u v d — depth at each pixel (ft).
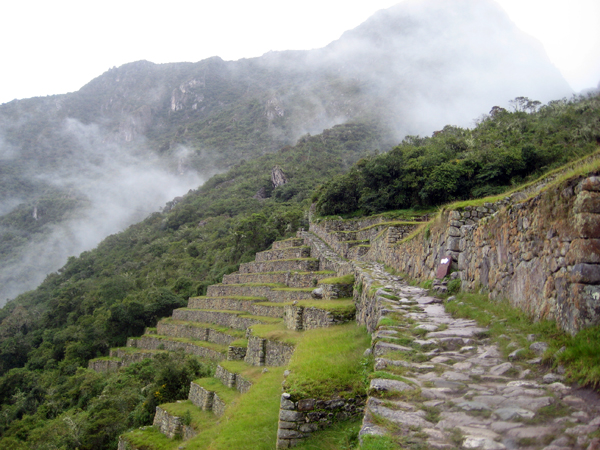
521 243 26.16
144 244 346.95
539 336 21.27
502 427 14.60
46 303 271.90
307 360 34.37
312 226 155.43
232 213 333.42
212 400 70.59
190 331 136.98
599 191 19.57
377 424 16.30
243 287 135.54
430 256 46.11
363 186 134.62
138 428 80.12
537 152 94.99
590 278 18.72
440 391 18.33
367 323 43.11
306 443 26.68
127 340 176.76
